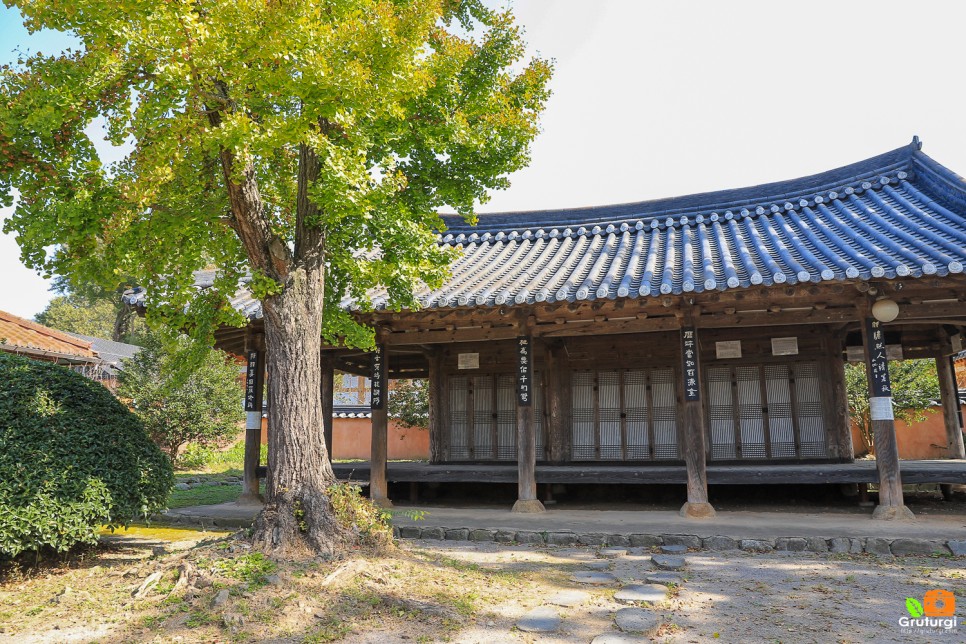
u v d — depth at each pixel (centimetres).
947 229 943
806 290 904
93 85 553
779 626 509
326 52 570
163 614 528
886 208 1119
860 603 570
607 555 784
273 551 625
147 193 567
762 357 1227
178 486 1614
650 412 1275
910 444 1881
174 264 704
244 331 1258
